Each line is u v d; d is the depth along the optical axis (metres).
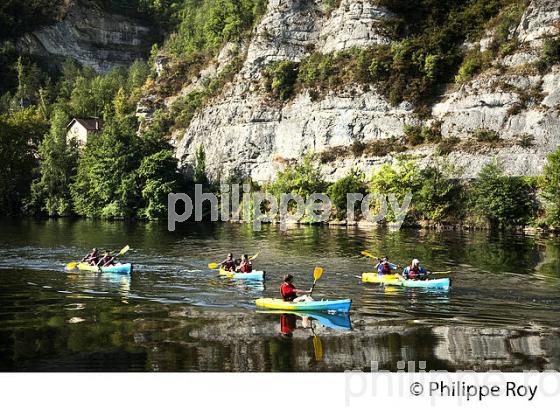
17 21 139.00
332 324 21.28
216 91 85.81
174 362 17.16
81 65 146.12
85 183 77.69
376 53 72.94
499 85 63.69
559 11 64.62
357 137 70.69
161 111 96.50
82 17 149.12
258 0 89.25
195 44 107.19
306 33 81.25
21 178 87.56
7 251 42.12
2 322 21.39
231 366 16.83
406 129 67.62
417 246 43.88
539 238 48.72
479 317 22.23
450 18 73.12
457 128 65.06
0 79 129.75
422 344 18.89
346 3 78.00
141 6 157.88
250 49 82.50
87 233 55.69
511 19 67.56
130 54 153.50
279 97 77.44
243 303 24.66
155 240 49.47
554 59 62.41
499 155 60.09
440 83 69.75
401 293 26.84
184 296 26.12
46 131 99.19
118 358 17.44
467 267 33.91
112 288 27.97
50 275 31.69
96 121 103.44
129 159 75.44
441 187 58.78
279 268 34.22
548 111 60.28
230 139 79.44
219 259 37.97
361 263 36.03
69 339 19.31
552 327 20.80
